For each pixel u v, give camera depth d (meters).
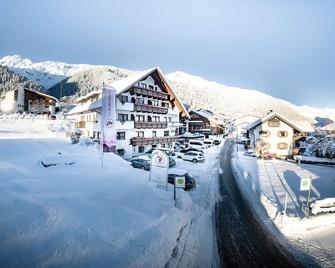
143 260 8.97
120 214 11.67
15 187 11.55
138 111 38.34
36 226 8.68
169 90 45.22
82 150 24.09
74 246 8.38
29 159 17.45
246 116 114.62
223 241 13.23
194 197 20.11
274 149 49.88
